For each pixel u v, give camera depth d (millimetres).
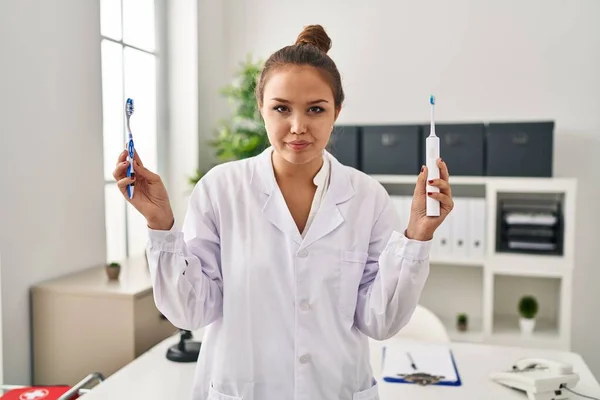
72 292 1975
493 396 1464
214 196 1112
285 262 1066
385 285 1001
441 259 2742
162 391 1480
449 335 2758
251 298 1053
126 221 2725
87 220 2309
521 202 2938
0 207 1863
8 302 1907
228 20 3277
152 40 2934
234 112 2963
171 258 974
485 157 2691
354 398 1091
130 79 2748
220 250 1113
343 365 1073
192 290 1001
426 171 960
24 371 1985
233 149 2770
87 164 2303
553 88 2869
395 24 3029
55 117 2111
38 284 2029
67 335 1994
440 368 1645
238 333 1058
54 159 2109
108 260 2594
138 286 2023
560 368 1483
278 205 1081
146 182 962
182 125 3039
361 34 3076
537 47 2875
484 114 2949
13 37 1901
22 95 1946
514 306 3025
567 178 2727
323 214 1080
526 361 1576
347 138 2783
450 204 943
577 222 2893
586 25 2816
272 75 972
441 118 3002
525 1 2873
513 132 2629
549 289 2963
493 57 2926
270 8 3199
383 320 1028
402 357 1733
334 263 1069
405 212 2771
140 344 1987
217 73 3244
